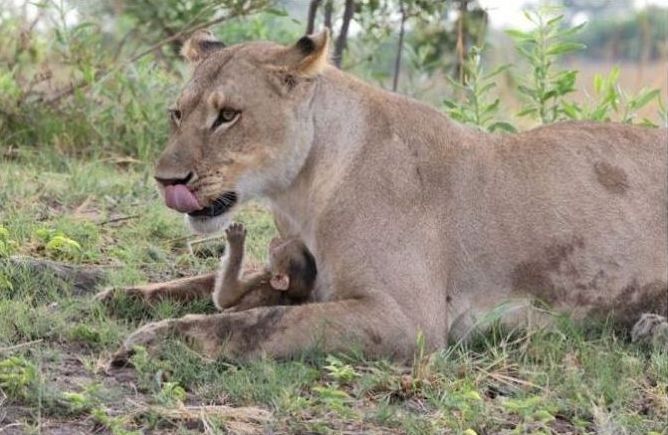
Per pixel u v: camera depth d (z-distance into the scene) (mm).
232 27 18969
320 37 10586
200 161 10375
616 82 15367
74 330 10031
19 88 16938
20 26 18406
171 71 18891
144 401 9016
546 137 11312
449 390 9461
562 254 10930
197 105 10516
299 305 10148
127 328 10516
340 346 10000
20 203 13727
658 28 25047
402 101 11086
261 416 8875
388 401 9258
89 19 19609
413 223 10539
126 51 19781
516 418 9188
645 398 9758
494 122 16078
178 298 11172
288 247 10617
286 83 10609
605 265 11008
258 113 10516
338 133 10766
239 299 10789
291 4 20609
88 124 16812
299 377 9469
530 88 15336
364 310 10141
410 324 10211
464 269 10742
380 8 18188
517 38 15148
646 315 10797
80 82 17406
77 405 8680
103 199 14281
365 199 10539
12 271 11070
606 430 8945
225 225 10625
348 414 8953
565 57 24344
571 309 10977
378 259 10359
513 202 10906
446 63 19906
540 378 9906
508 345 10547
